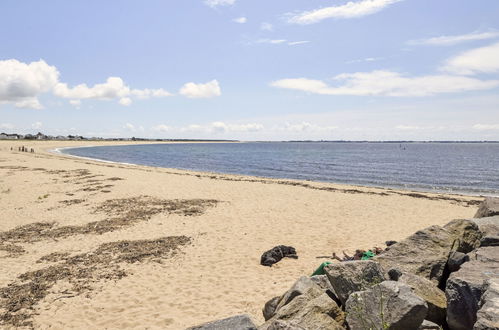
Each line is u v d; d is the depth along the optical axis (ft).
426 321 16.58
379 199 82.07
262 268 38.14
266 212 66.28
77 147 559.38
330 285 22.22
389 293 16.58
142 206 71.87
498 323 13.01
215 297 31.22
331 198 82.33
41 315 28.89
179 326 26.35
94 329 26.61
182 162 263.70
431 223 59.26
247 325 16.10
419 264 23.06
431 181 151.84
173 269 38.29
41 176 122.83
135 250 44.27
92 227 56.13
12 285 34.55
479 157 348.18
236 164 245.24
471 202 81.71
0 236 52.26
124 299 31.40
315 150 568.00
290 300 20.83
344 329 17.24
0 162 183.21
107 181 109.70
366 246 45.29
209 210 67.92
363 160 291.79
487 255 21.40
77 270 38.14
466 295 16.88
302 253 42.93
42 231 54.75
